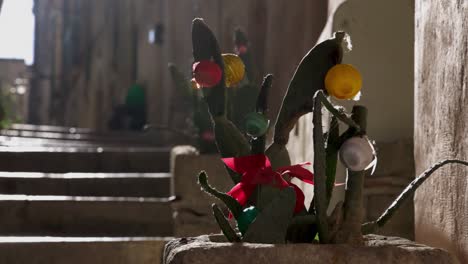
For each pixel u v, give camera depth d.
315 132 1.49
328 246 1.44
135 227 4.73
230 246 1.44
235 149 1.66
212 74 1.58
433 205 1.91
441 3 1.87
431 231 1.92
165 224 4.73
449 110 1.80
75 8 15.53
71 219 4.73
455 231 1.74
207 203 3.89
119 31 13.26
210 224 3.88
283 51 5.81
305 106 1.61
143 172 6.01
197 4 8.75
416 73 2.12
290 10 5.70
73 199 4.76
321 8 5.18
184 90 4.34
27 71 16.98
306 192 2.96
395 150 2.59
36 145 7.35
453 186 1.76
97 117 14.03
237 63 1.70
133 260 3.93
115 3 13.48
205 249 1.43
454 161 1.58
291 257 1.42
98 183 5.32
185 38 9.51
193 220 3.89
